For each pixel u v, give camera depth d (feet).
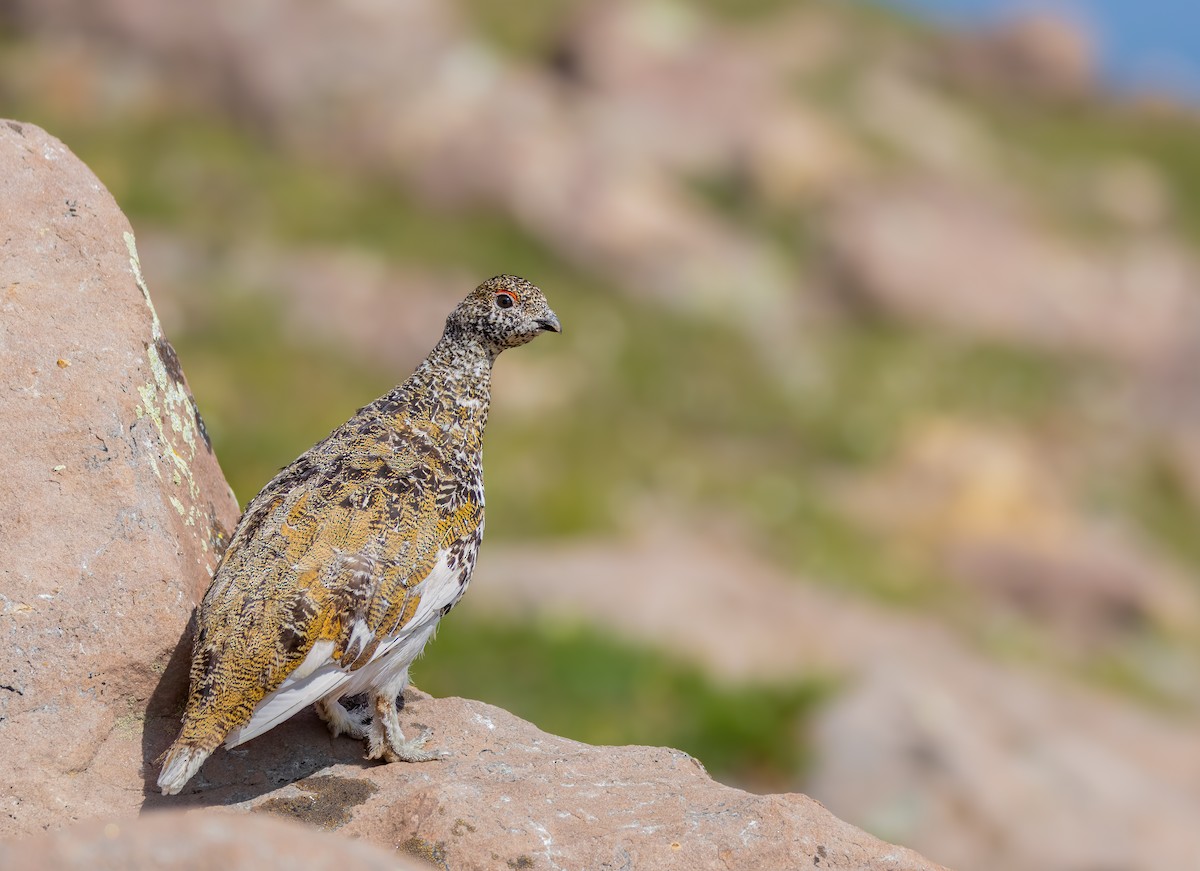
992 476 68.18
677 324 78.95
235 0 90.27
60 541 16.93
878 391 77.61
